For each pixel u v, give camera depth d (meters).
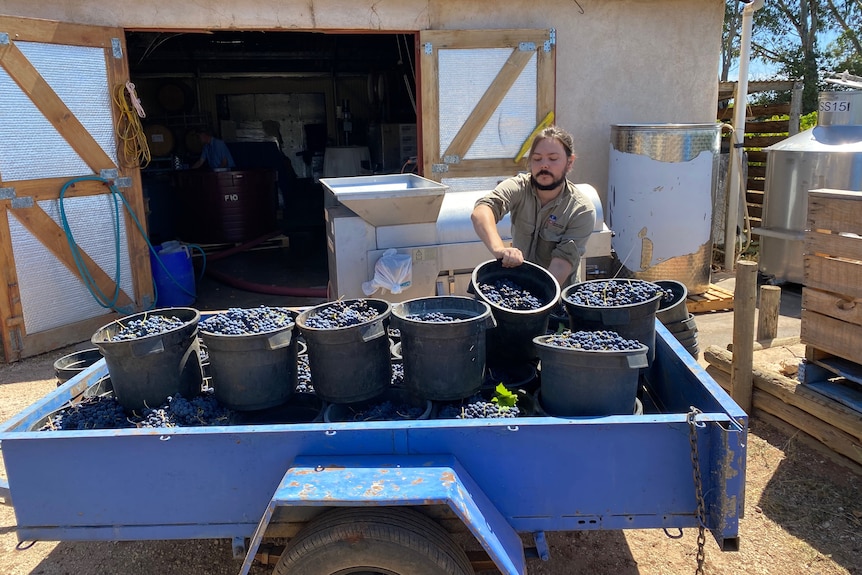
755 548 2.85
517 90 6.42
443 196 4.63
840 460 3.40
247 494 2.12
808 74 15.51
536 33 6.33
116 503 2.15
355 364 2.38
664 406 2.83
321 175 12.81
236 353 2.35
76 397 2.75
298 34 10.17
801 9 16.75
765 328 4.75
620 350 2.17
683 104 6.97
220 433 2.06
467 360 2.34
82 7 5.59
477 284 2.76
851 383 3.60
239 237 9.36
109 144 5.77
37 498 2.15
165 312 2.73
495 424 2.04
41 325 5.45
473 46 6.25
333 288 5.12
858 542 2.85
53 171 5.39
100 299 5.80
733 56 18.12
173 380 2.47
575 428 2.04
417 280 4.88
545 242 3.26
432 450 2.07
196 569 2.81
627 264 6.32
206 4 5.84
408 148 10.25
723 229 7.93
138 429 2.09
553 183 3.10
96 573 2.81
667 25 6.75
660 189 6.05
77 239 5.61
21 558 2.92
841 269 3.29
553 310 2.99
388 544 1.96
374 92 12.12
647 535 3.00
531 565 2.78
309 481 1.92
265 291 7.20
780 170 6.53
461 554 2.10
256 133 12.95
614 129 6.32
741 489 2.01
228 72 11.79
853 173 6.00
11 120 5.06
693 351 3.26
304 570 2.00
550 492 2.10
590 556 2.85
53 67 5.27
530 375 2.65
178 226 9.73
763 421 3.87
